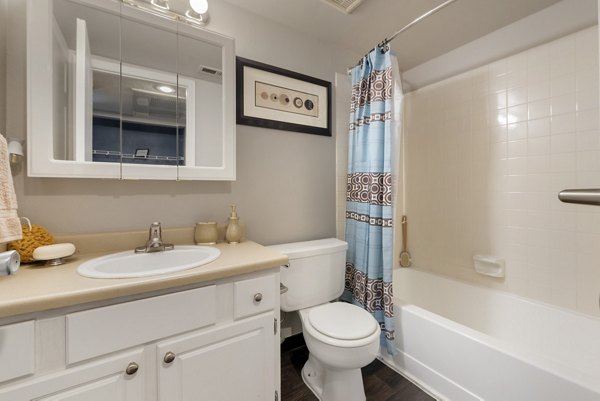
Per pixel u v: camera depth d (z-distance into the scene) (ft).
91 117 3.79
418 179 7.68
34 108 3.39
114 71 3.97
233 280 3.26
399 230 7.92
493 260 5.93
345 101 6.58
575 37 4.88
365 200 5.60
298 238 5.93
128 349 2.63
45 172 3.45
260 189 5.45
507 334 5.62
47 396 2.28
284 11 5.29
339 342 3.86
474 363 4.09
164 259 3.92
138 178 4.08
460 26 5.79
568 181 4.99
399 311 5.22
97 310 2.46
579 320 4.76
